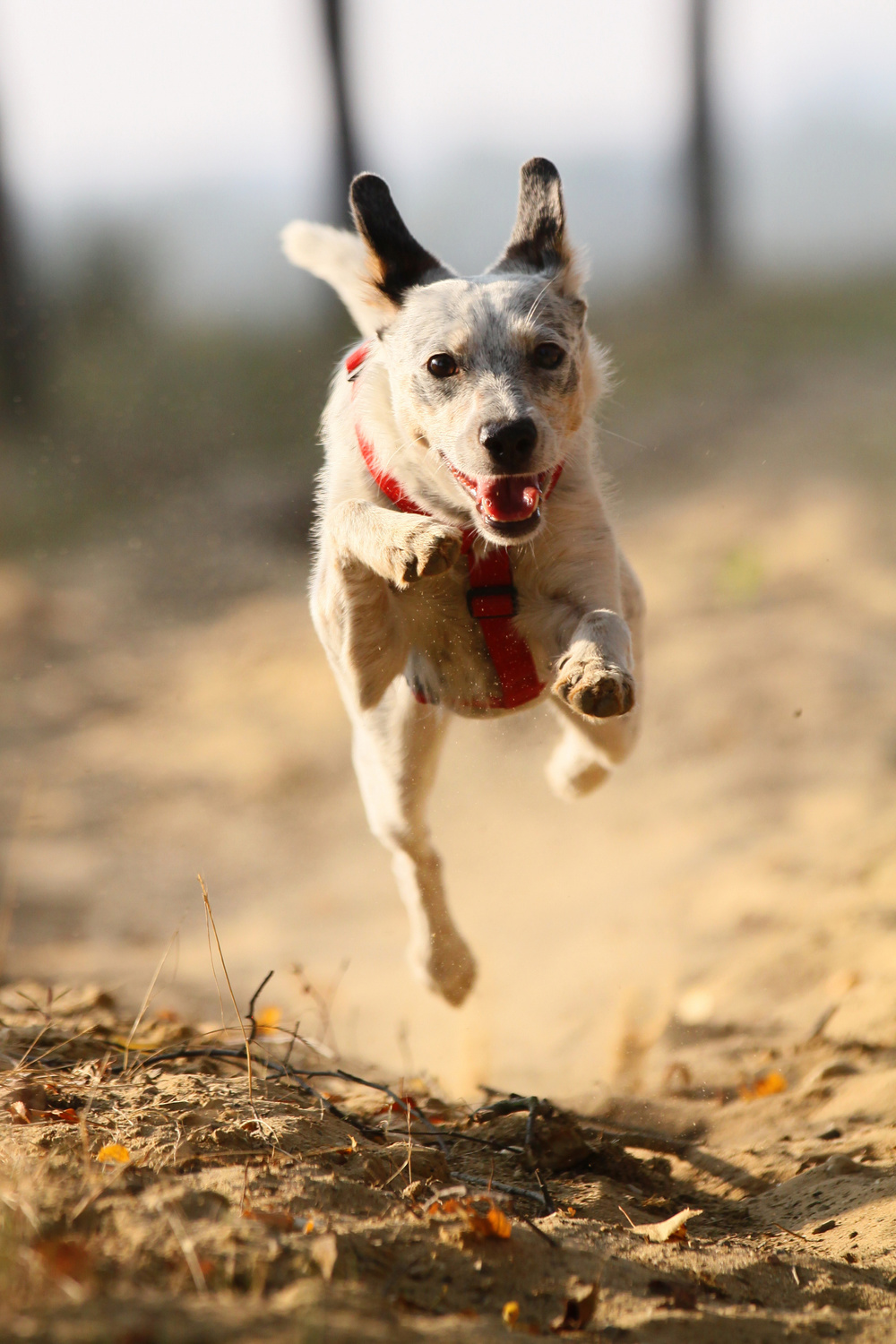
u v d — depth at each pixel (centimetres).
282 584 2267
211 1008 987
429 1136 599
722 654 1705
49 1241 402
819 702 1528
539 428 601
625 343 3378
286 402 2986
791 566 1998
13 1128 503
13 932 1159
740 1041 829
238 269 4266
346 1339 357
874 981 838
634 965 1009
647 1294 444
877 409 2739
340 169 3244
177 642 2064
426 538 569
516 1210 504
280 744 1672
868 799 1251
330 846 1416
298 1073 637
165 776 1598
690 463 2580
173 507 2570
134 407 2967
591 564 647
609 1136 640
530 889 1241
